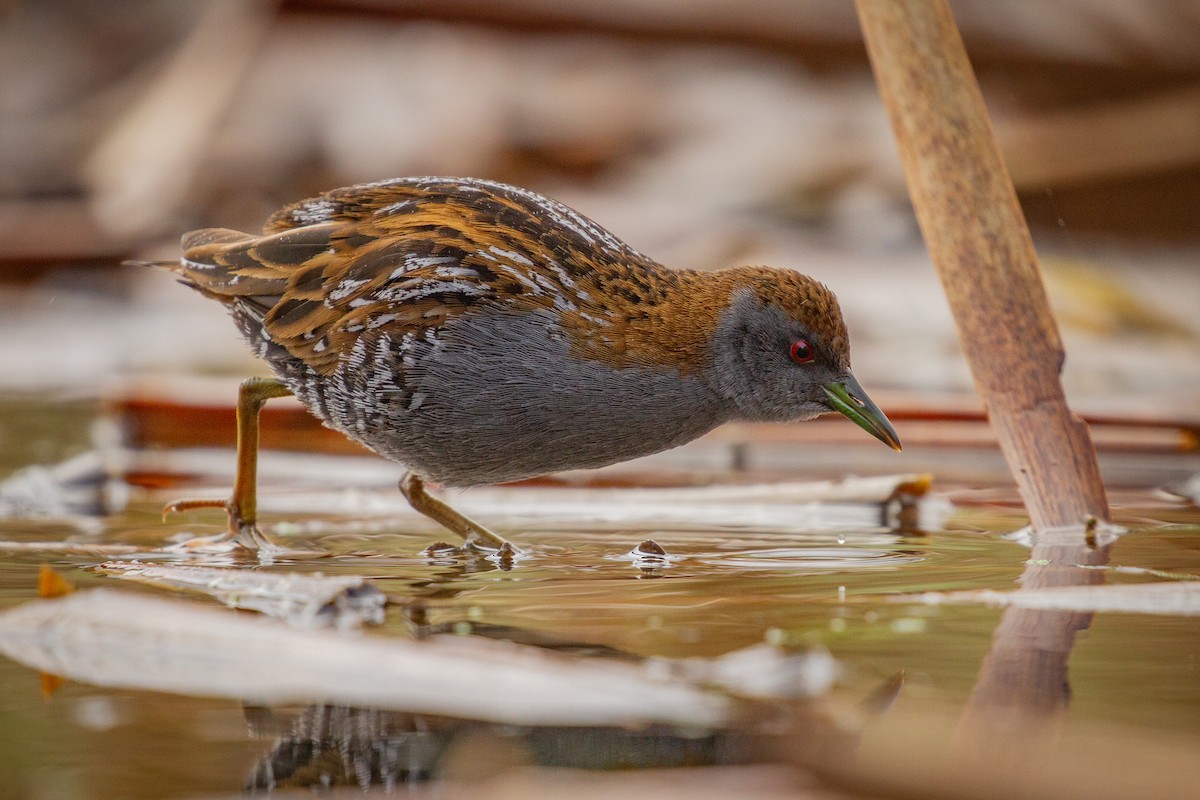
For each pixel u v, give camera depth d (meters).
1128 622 6.97
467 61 24.03
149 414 14.46
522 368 9.25
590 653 6.29
